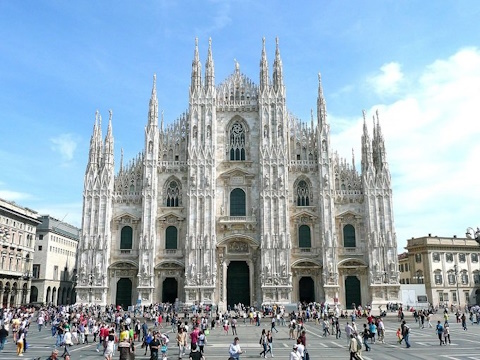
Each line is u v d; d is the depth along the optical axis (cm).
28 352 4250
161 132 8975
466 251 12306
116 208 8612
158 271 8344
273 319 5925
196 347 3384
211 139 8738
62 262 13625
